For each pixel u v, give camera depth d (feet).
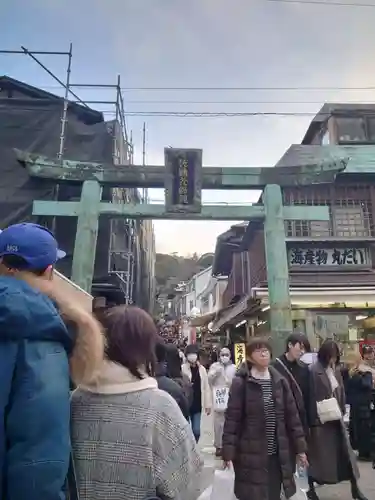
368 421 25.41
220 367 27.68
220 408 26.32
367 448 25.36
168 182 38.58
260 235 57.00
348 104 54.44
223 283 100.01
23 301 4.88
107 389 5.82
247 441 13.37
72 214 37.55
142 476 5.40
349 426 26.76
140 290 62.23
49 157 41.63
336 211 48.57
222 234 72.08
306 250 47.62
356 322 44.55
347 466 17.04
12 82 46.52
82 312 5.71
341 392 19.67
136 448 5.49
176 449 5.70
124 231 49.85
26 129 43.39
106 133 44.55
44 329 4.89
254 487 12.93
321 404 17.19
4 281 5.19
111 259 44.06
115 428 5.56
